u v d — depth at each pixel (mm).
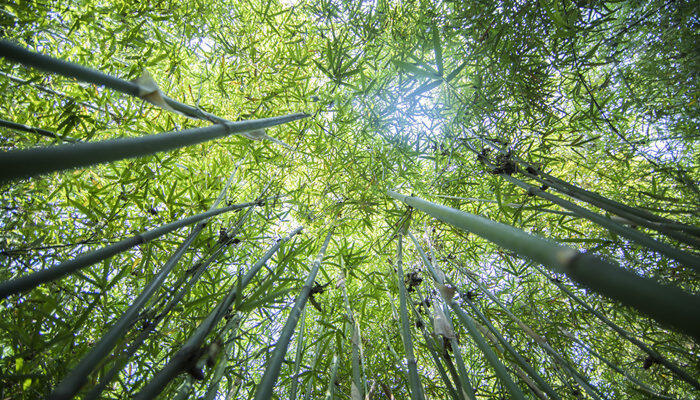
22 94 2193
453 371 1642
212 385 1505
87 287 2201
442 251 3242
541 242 757
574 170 3375
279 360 1282
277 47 2980
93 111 2424
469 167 2953
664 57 2471
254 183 3131
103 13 2334
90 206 2146
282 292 1647
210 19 2779
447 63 3338
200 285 2453
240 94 2920
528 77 2527
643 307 514
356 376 1849
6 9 2100
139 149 880
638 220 1461
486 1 2404
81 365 1023
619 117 2939
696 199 2150
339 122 2965
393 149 2938
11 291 934
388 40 3004
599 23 2273
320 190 3123
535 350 3082
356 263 2803
